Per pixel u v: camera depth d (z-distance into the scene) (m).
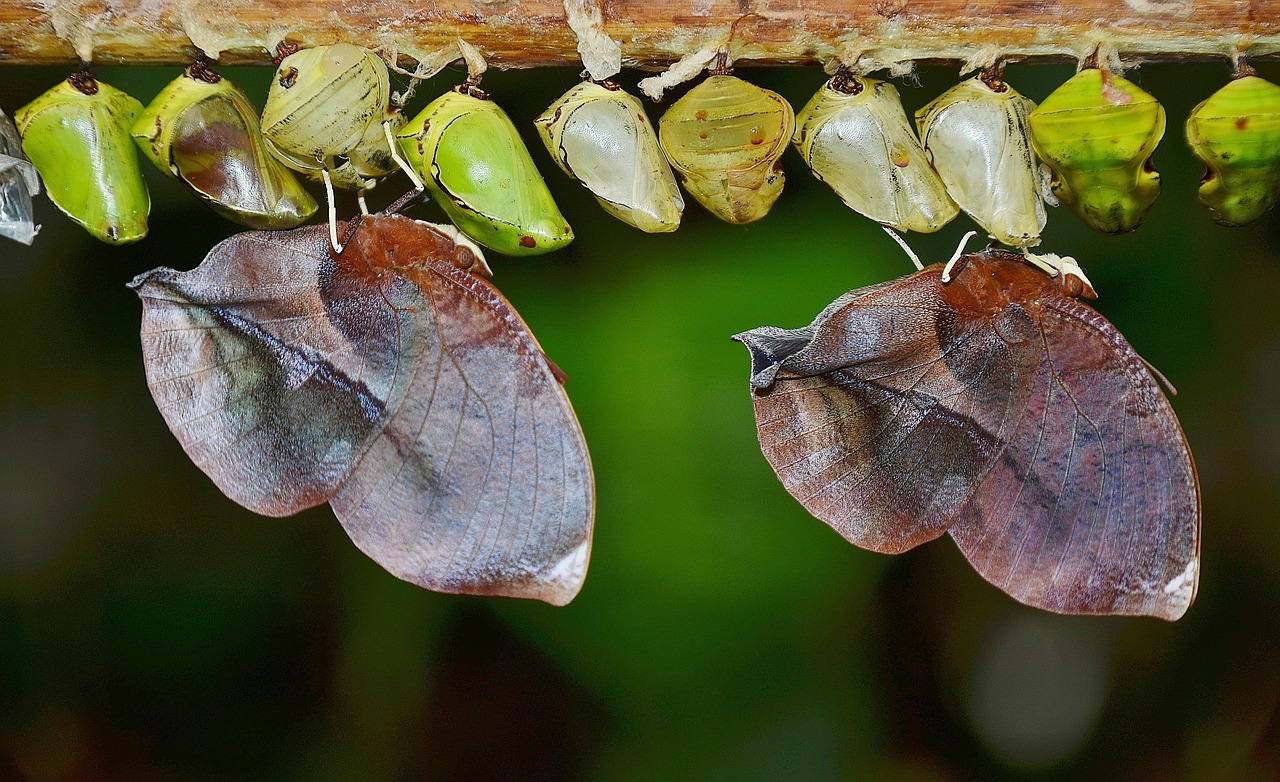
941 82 0.71
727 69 0.62
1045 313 0.61
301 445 0.60
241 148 0.62
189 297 0.60
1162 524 0.61
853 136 0.62
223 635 0.73
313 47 0.61
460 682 0.73
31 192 0.62
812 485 0.61
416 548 0.60
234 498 0.60
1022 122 0.62
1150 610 0.61
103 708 0.73
